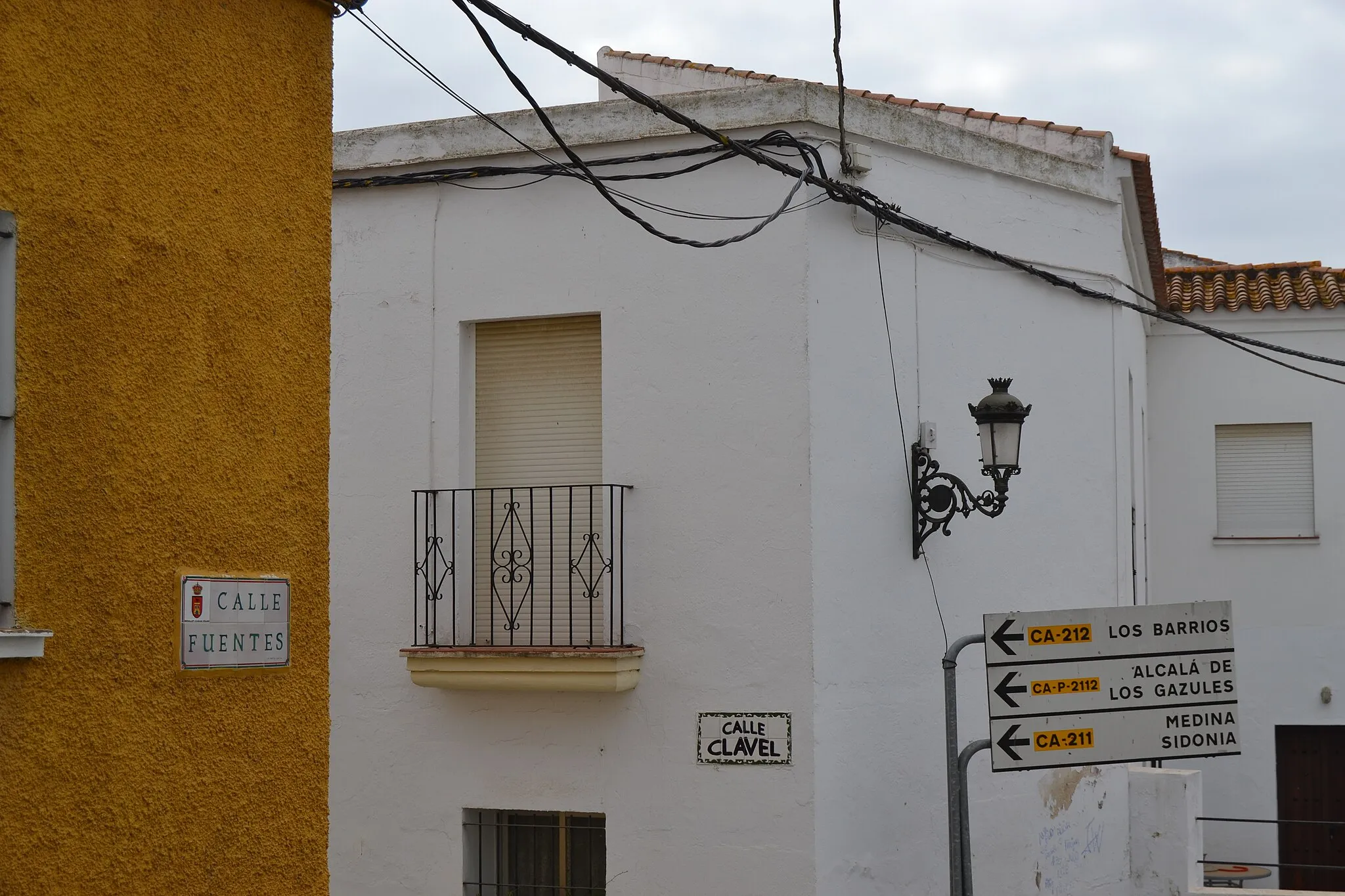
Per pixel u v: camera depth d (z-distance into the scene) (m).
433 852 9.15
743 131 8.87
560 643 9.14
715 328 8.81
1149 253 13.03
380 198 9.64
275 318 4.81
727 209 8.86
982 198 10.03
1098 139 11.04
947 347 9.61
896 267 9.31
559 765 8.92
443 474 9.34
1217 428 15.21
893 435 9.19
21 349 3.92
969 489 9.62
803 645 8.47
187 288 4.47
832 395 8.77
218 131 4.62
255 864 4.63
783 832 8.41
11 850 3.83
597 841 9.11
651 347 8.95
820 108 8.82
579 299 9.14
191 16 4.54
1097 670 7.46
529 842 9.24
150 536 4.30
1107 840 10.83
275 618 4.73
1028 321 10.24
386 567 9.40
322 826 4.91
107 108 4.22
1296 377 14.98
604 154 9.17
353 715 9.39
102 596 4.13
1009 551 9.93
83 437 4.09
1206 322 15.18
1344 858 14.73
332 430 9.60
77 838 4.02
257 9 4.80
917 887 9.03
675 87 13.09
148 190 4.35
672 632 8.76
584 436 9.23
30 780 3.89
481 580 9.35
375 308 9.59
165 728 4.32
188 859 4.38
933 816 9.19
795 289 8.66
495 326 9.48
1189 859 10.96
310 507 4.91
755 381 8.70
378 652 9.37
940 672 9.35
